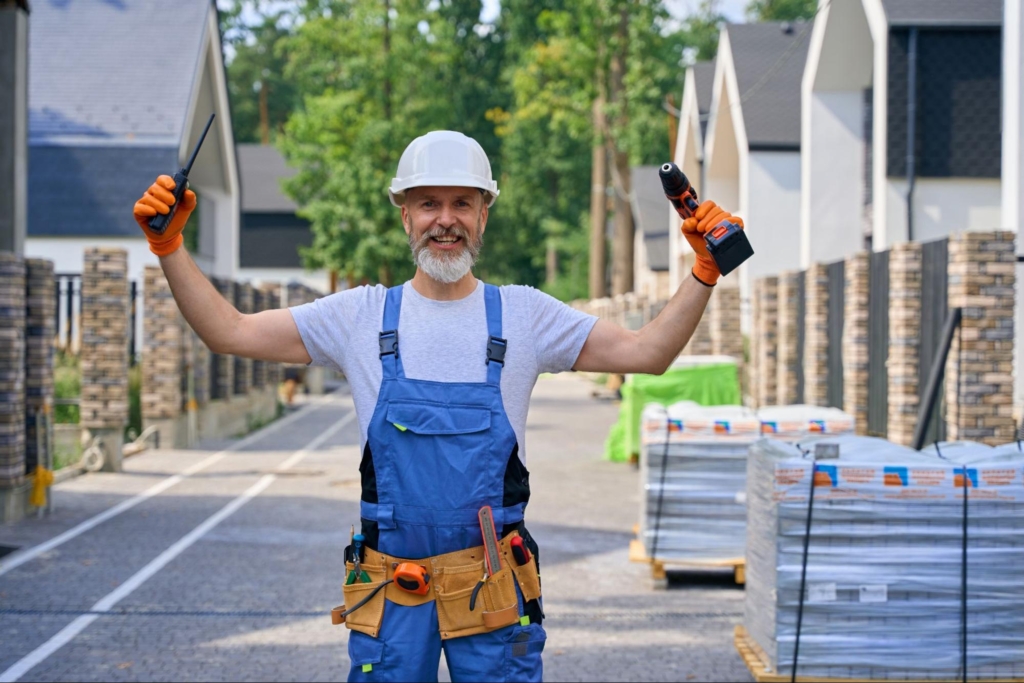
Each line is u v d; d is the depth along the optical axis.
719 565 8.50
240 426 21.77
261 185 53.28
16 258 10.91
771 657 5.78
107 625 7.36
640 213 47.91
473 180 3.60
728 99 28.73
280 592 8.27
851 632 5.67
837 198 21.08
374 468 3.58
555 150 62.06
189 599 8.05
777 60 28.39
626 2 31.34
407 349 3.60
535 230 67.81
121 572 8.89
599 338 3.68
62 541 10.12
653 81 32.38
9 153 12.91
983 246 9.97
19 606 7.82
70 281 17.70
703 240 3.53
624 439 16.55
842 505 5.67
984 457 5.86
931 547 5.65
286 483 14.05
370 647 3.57
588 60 32.53
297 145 41.00
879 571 5.66
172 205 3.39
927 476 5.64
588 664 6.61
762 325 18.08
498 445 3.55
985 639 5.63
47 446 11.55
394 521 3.55
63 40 27.97
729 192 31.23
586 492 13.55
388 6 40.69
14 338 10.96
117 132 26.08
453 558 3.54
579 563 9.52
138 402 18.45
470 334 3.61
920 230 17.20
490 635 3.59
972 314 9.99
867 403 13.39
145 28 28.11
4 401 10.99
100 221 25.39
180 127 26.27
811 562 5.69
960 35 17.16
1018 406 10.70
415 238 3.65
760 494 6.09
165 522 11.16
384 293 3.70
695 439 8.52
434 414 3.53
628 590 8.55
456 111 60.62
